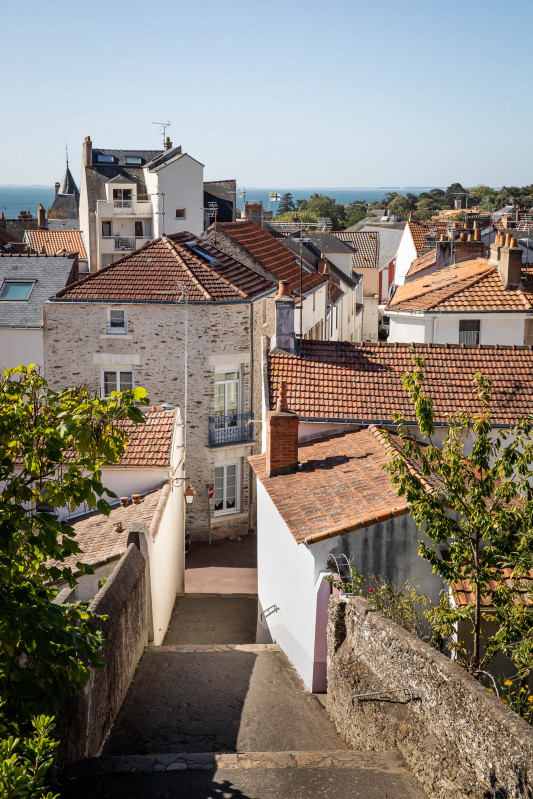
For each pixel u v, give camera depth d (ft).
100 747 40.60
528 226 172.96
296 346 78.48
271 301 112.47
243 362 102.78
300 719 45.65
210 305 98.78
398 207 553.64
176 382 101.24
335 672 44.57
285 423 61.67
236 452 103.65
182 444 87.76
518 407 72.54
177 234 113.19
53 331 101.50
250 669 53.72
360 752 36.60
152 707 46.62
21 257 136.05
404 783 33.35
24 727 28.60
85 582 57.26
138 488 77.15
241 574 92.02
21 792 20.79
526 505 37.52
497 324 106.22
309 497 56.44
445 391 73.87
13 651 28.60
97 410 30.27
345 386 73.51
